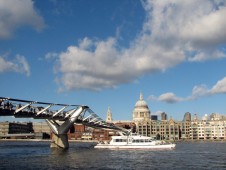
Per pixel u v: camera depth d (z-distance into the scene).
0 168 68.88
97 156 100.19
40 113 100.06
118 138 142.38
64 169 68.25
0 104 80.94
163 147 141.25
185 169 69.56
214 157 97.31
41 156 99.00
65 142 140.38
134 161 85.00
